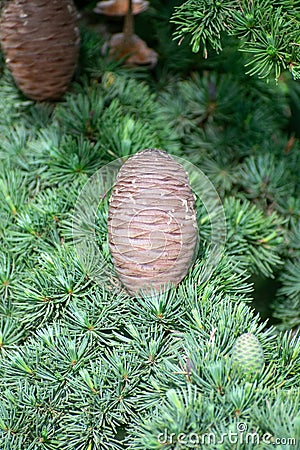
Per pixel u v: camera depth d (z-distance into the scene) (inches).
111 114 31.9
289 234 32.4
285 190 32.7
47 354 25.9
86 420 25.1
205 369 23.7
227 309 25.8
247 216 30.7
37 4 30.5
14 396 25.5
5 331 27.1
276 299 33.0
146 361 25.2
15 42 30.9
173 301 25.7
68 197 29.8
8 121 32.8
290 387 24.6
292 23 26.0
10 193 30.4
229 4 26.0
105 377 25.3
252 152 33.4
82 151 30.8
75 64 31.9
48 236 29.3
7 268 28.8
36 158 31.1
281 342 25.7
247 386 23.1
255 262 30.8
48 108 32.8
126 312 26.4
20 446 24.9
